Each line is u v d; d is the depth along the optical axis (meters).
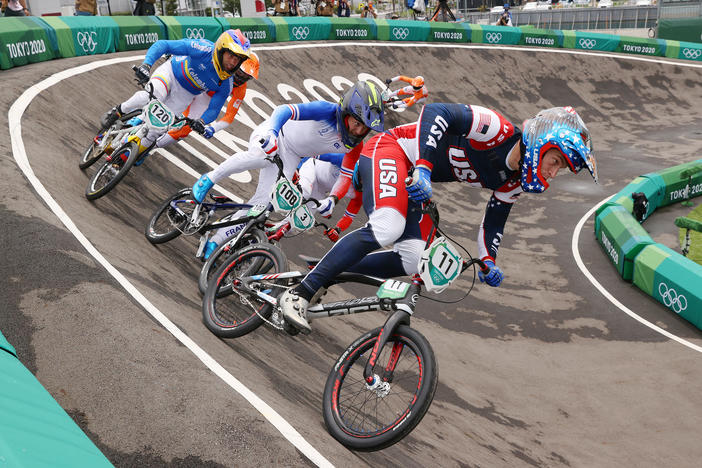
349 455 2.60
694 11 24.19
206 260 4.36
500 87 18.58
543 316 8.12
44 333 2.67
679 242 11.49
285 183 3.82
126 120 5.94
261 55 13.19
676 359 6.99
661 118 19.97
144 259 4.16
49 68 7.81
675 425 5.54
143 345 2.71
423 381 2.57
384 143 3.22
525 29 20.36
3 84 6.52
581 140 2.78
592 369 6.68
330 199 3.93
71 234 3.68
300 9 23.12
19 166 4.59
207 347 3.03
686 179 13.93
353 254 2.99
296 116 3.93
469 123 3.01
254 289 3.50
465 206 12.38
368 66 15.89
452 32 18.88
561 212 13.03
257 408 2.51
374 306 3.01
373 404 3.85
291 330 3.24
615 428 5.43
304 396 3.27
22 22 8.53
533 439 4.92
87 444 1.57
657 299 8.73
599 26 26.75
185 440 2.19
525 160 2.90
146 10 12.37
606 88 20.44
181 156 7.52
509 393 5.82
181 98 5.82
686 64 21.97
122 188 5.61
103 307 2.89
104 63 8.84
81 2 11.47
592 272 9.91
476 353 6.66
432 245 2.89
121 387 2.40
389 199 3.03
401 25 17.62
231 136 9.30
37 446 1.38
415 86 7.38
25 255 3.23
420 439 3.77
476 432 4.57
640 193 12.16
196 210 4.52
